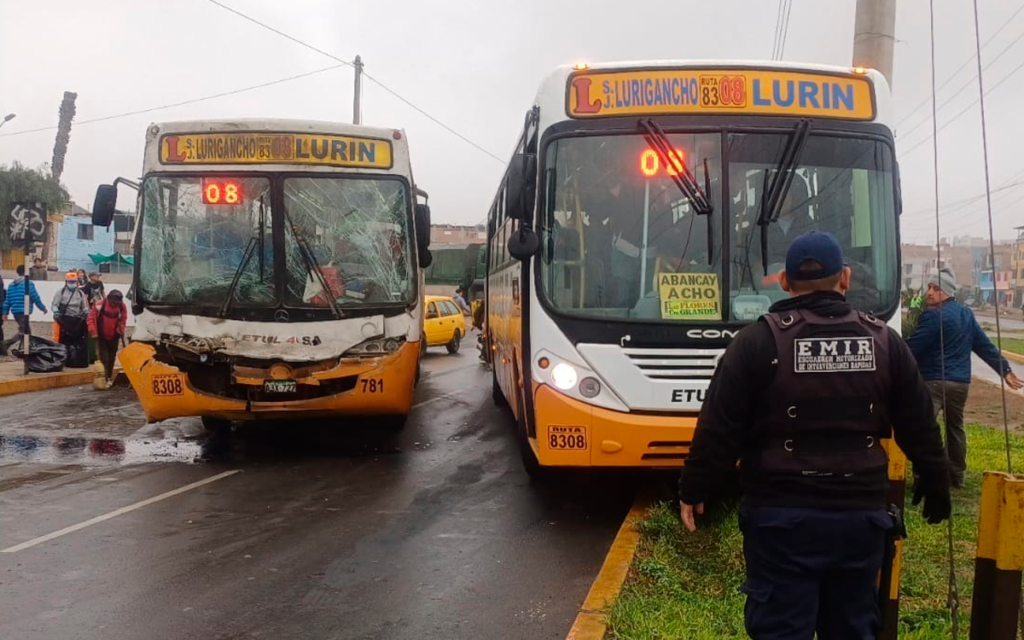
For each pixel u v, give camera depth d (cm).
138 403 1298
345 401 881
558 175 661
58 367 1547
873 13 927
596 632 427
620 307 641
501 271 1059
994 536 334
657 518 614
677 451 620
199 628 460
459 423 1162
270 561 571
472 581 533
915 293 858
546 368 641
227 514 688
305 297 880
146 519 671
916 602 479
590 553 588
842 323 304
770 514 299
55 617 474
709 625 438
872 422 302
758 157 656
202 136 894
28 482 795
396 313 895
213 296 876
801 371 299
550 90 675
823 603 311
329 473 841
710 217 646
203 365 874
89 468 857
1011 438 993
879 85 680
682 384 625
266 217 885
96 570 552
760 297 636
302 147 895
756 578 306
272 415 889
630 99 666
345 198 902
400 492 763
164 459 903
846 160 661
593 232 653
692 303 635
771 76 667
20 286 1773
